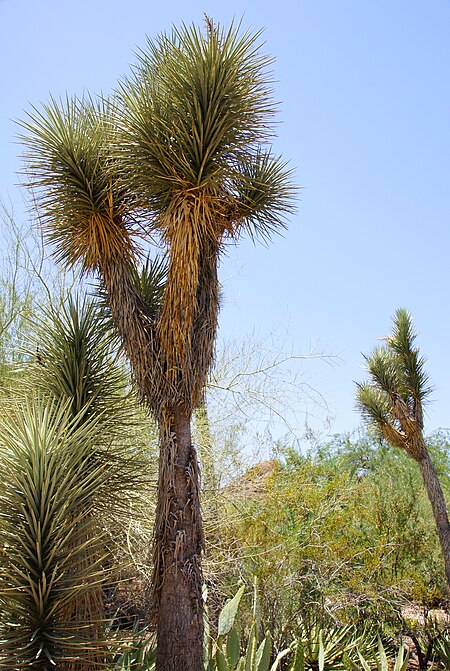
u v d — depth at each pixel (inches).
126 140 171.2
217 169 166.2
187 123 167.0
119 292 174.1
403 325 330.0
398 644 304.2
